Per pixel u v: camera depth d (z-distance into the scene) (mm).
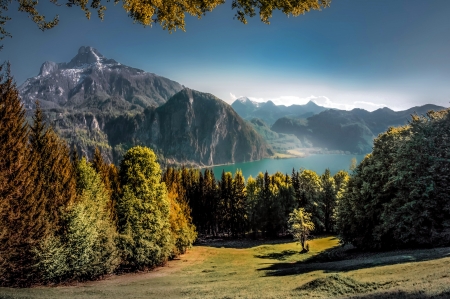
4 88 22312
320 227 75250
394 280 14773
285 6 8961
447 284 11344
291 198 77938
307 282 17828
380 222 32562
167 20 9805
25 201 22828
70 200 29531
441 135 29062
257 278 25328
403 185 29078
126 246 32969
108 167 51344
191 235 52781
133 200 35688
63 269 24656
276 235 79062
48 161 29031
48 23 8633
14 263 21859
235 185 86938
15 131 22562
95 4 8789
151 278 28969
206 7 9648
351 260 28844
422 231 26938
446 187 26609
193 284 24328
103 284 25156
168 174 73000
